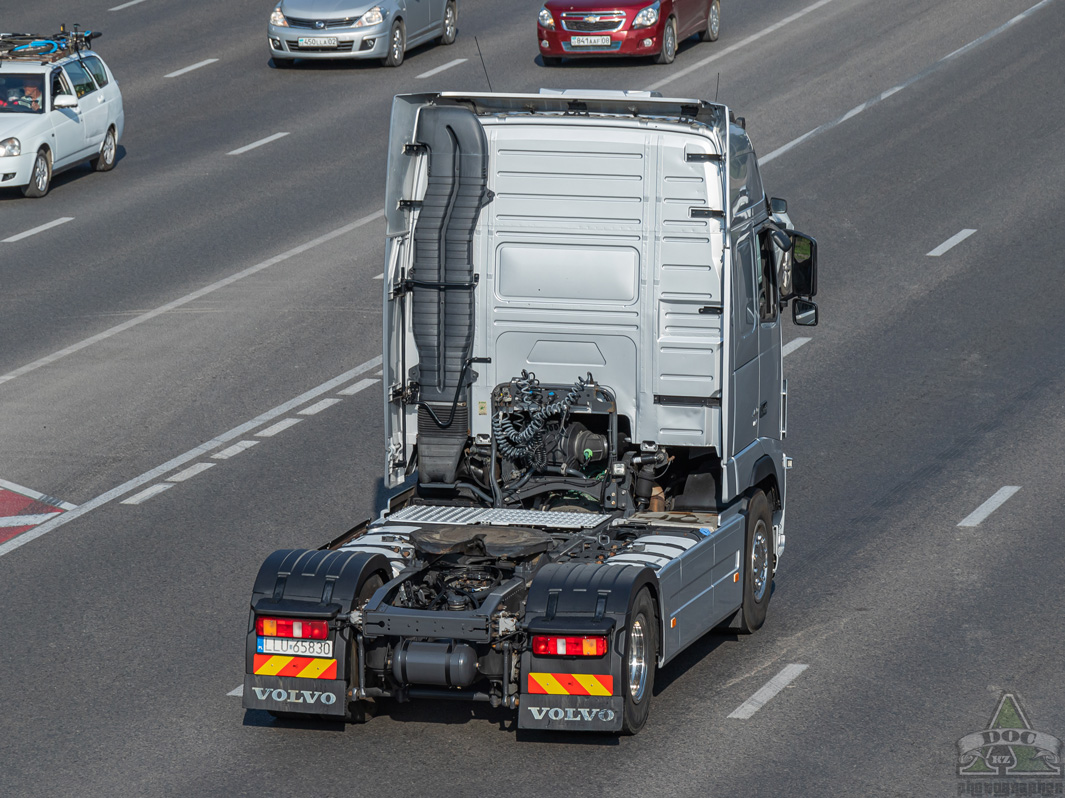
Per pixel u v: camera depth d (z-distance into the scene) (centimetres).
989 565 2450
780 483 2308
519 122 2111
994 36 6512
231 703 1981
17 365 3569
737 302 2117
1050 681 2014
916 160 5119
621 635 1759
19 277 4247
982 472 2881
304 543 2583
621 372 2120
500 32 7038
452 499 2194
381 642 1836
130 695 2009
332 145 5519
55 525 2678
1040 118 5472
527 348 2142
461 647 1791
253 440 3103
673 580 1922
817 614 2275
